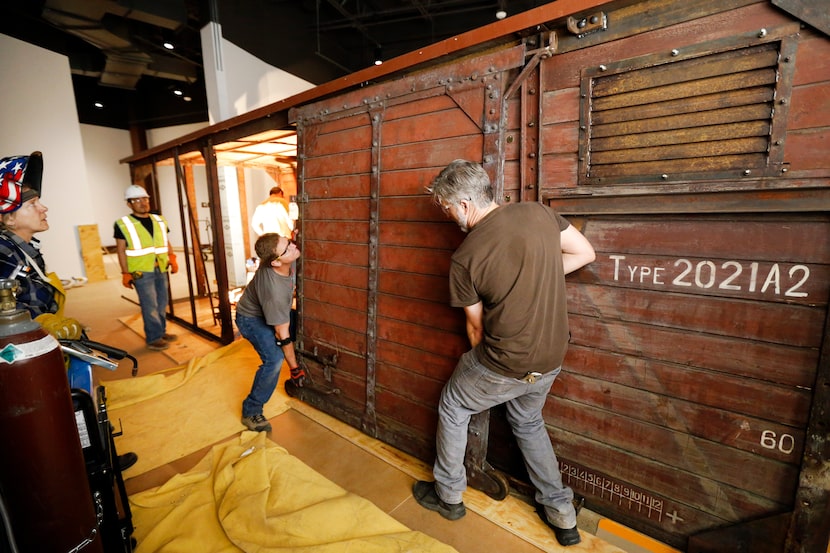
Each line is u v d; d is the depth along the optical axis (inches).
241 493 74.8
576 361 67.6
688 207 54.2
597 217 62.7
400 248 85.0
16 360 37.3
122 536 56.3
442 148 75.5
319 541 64.2
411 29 329.7
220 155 191.5
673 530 61.8
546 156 65.0
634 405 62.8
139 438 97.3
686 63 52.3
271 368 97.0
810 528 50.9
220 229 153.2
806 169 46.7
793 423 51.1
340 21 302.5
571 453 70.1
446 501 70.7
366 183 90.3
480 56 69.5
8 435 37.8
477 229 55.3
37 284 67.8
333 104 95.3
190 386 123.0
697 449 58.3
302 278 110.0
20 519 39.8
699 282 55.6
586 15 58.1
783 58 46.3
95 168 484.4
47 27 298.5
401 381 88.6
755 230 51.2
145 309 155.6
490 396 62.2
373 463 86.9
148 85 476.7
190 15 268.2
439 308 79.7
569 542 63.9
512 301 53.7
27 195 69.7
